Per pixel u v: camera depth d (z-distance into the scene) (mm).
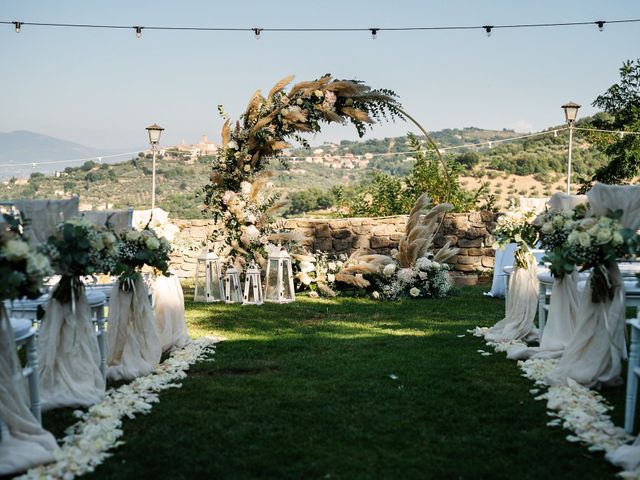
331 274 10398
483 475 3482
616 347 4887
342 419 4332
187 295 10469
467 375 5414
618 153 15625
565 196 5762
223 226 10117
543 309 6336
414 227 10148
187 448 3859
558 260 4863
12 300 3471
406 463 3629
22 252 3531
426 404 4641
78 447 3789
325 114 9758
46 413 4434
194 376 5488
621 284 4887
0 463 3451
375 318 8289
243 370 5688
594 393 4746
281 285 9680
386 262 10305
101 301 5188
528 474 3482
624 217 4898
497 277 9992
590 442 3867
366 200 15539
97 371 4785
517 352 5902
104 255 4695
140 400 4645
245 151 9812
